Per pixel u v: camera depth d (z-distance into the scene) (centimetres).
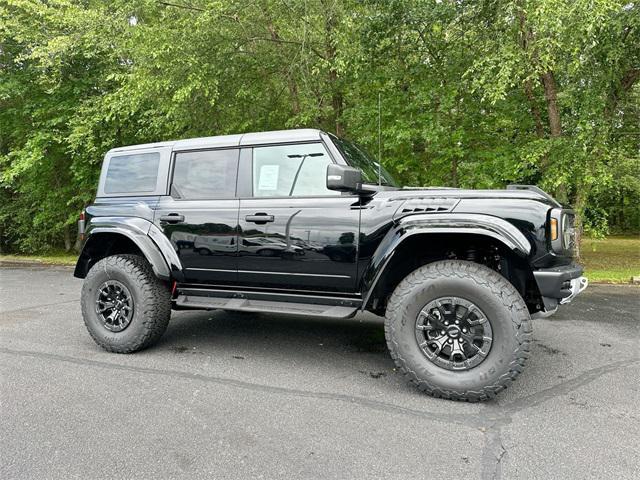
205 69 878
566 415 273
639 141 995
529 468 215
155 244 395
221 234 375
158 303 397
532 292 317
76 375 344
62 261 1257
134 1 959
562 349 407
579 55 725
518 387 318
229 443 240
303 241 347
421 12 835
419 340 304
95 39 1080
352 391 313
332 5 852
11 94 1268
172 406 287
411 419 268
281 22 920
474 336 292
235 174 383
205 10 855
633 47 791
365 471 212
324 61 870
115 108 1051
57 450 232
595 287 734
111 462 221
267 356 393
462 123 912
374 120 911
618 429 255
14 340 444
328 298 348
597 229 953
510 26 768
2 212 1489
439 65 895
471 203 305
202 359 384
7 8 1216
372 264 321
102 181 440
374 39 876
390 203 325
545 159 887
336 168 307
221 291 387
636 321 511
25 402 293
